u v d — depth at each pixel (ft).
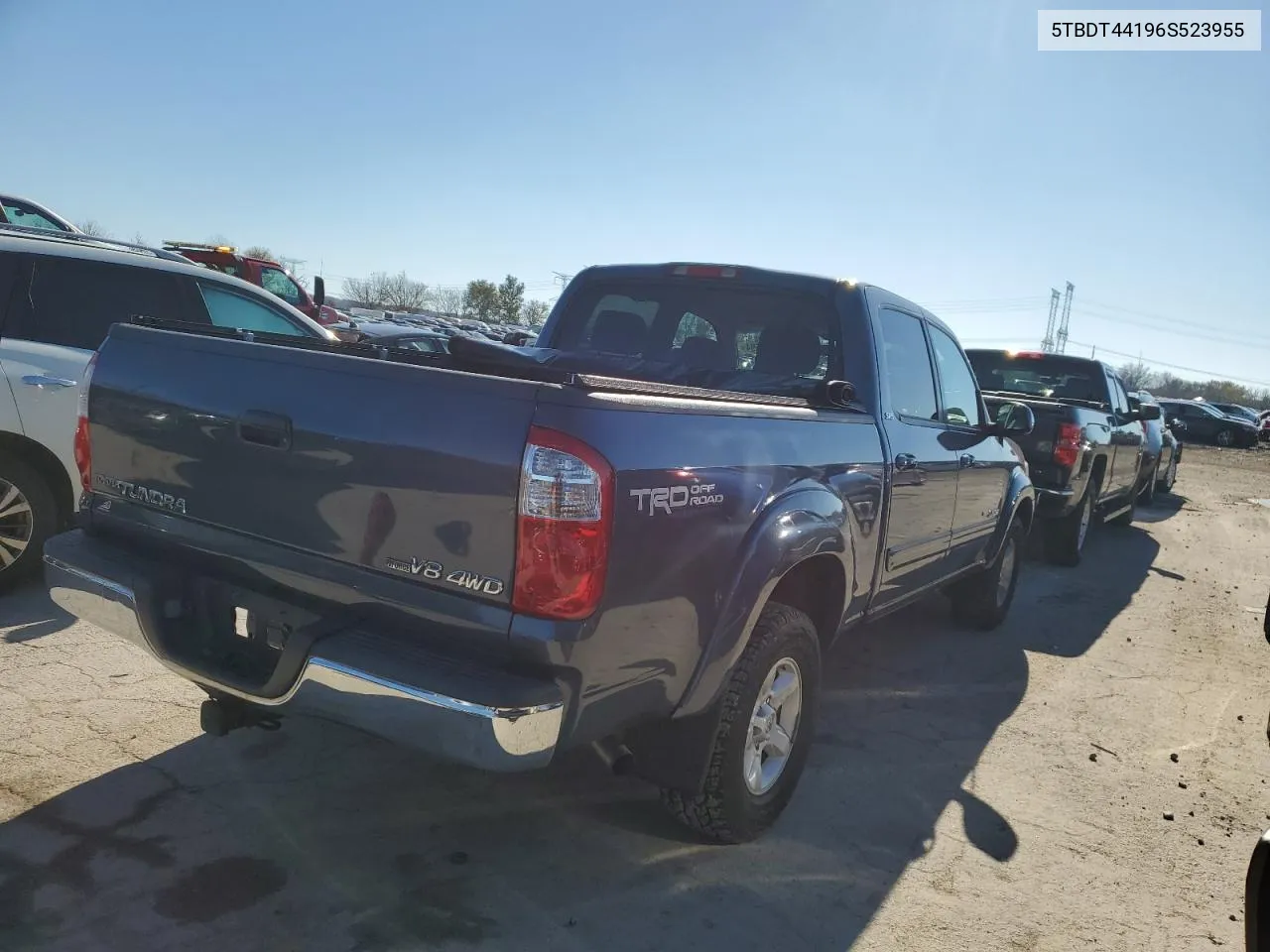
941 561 16.62
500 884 9.87
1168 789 13.73
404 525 8.23
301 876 9.69
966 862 11.22
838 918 9.84
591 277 16.07
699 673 9.37
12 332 16.72
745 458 9.73
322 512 8.73
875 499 12.74
